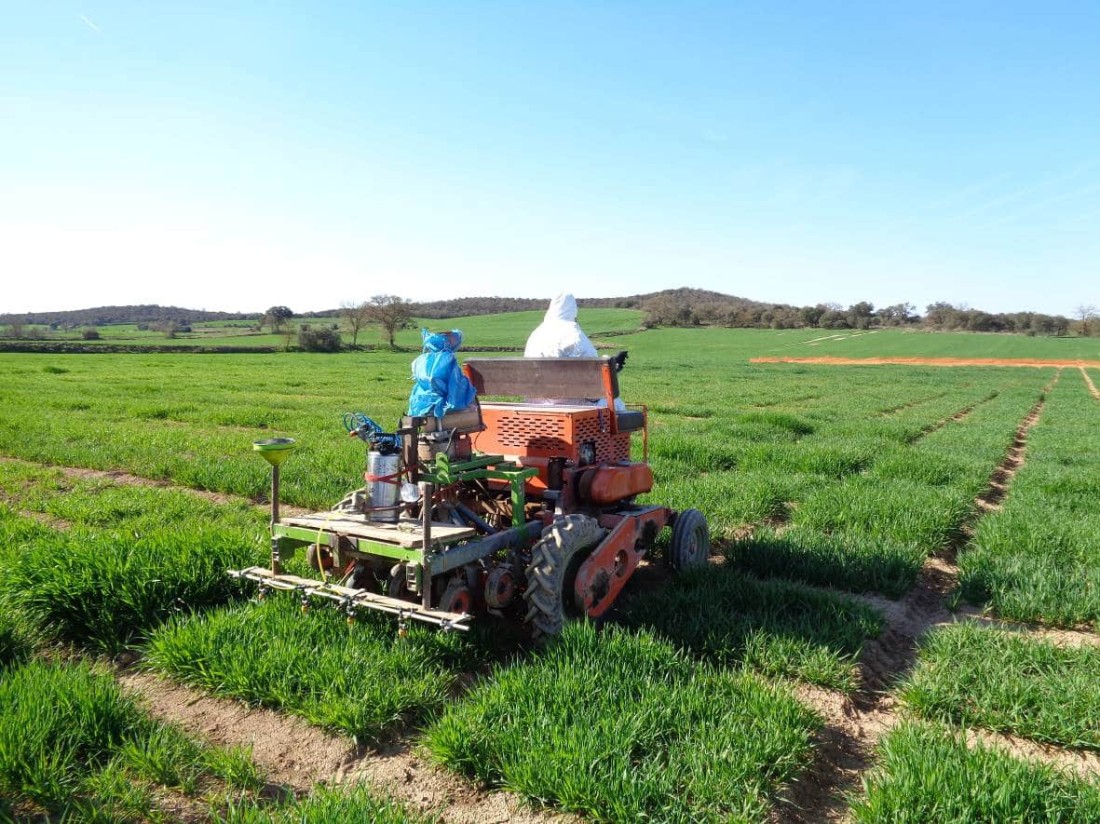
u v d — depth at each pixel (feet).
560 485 22.43
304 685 16.65
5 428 60.23
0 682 15.97
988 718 16.24
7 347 246.88
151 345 281.13
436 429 19.88
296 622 18.92
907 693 17.39
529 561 20.40
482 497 22.16
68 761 13.69
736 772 13.33
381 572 20.47
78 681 15.79
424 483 16.99
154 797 13.28
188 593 21.30
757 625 20.65
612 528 22.57
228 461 45.29
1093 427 82.07
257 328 469.57
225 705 16.79
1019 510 35.42
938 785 12.78
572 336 26.53
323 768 14.47
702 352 305.94
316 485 38.55
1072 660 18.67
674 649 19.01
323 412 76.28
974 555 27.68
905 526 30.81
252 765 14.05
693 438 54.44
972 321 444.14
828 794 14.05
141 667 18.63
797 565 26.43
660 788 12.78
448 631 18.76
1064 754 15.29
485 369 25.11
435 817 12.64
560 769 13.26
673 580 25.32
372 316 344.90
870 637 21.12
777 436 61.26
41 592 19.83
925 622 23.21
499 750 14.21
